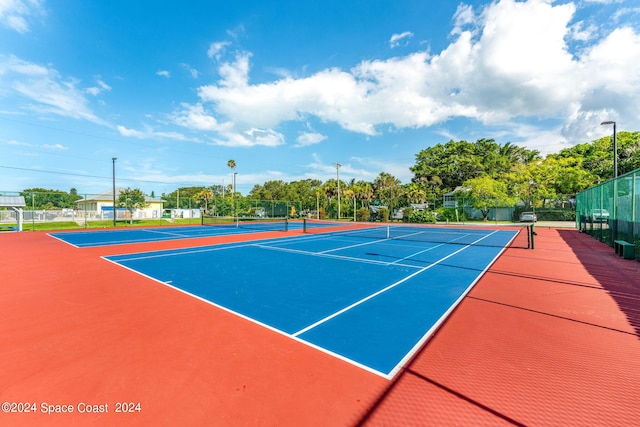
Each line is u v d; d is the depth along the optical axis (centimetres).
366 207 4653
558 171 3619
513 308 546
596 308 545
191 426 253
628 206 1101
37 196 3422
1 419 261
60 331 451
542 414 267
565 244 1485
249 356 374
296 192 7150
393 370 341
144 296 627
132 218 3816
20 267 941
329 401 286
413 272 857
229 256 1145
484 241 1658
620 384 312
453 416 265
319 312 531
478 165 5062
